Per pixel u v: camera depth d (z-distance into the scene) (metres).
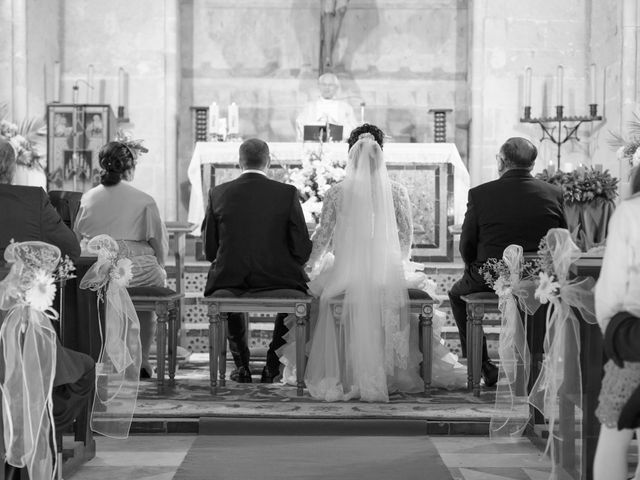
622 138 9.07
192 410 5.34
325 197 6.05
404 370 6.03
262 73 11.53
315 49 11.55
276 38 11.54
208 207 6.13
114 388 4.84
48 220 4.04
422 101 11.51
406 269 6.29
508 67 10.84
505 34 10.84
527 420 5.04
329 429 5.20
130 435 5.18
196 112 10.91
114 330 4.80
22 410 3.44
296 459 4.62
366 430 5.20
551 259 4.14
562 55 10.85
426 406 5.55
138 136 10.86
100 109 9.37
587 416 3.91
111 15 10.88
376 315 5.76
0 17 9.48
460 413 5.35
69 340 4.71
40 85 10.12
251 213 5.96
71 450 4.42
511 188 5.91
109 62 10.88
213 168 9.45
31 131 9.59
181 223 7.37
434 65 11.52
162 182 10.84
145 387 6.15
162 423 5.21
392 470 4.43
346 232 5.87
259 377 6.70
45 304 3.47
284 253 5.98
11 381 3.43
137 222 6.33
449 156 9.27
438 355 6.28
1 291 3.45
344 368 5.89
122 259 4.79
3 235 3.93
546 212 5.86
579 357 4.02
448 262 9.29
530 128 10.82
